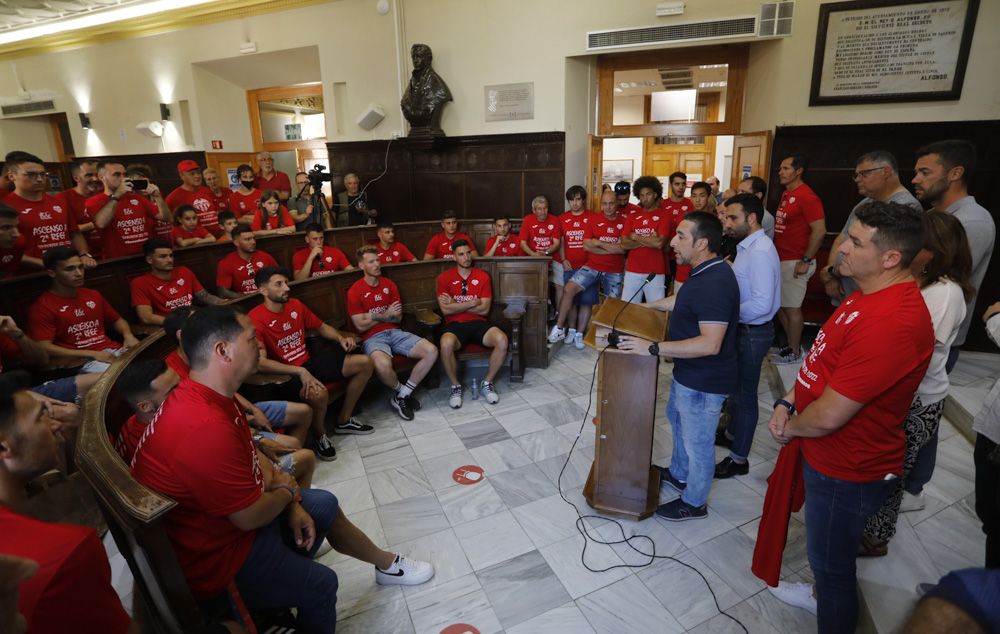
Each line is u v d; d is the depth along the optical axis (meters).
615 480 2.33
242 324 1.44
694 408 2.12
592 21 5.16
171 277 3.46
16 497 1.16
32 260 3.13
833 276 3.05
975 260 2.26
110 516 1.17
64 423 1.84
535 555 2.15
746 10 4.63
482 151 5.89
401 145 6.12
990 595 0.61
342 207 5.90
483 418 3.36
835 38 4.39
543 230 4.86
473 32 5.59
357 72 6.14
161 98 7.27
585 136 5.85
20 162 3.11
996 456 1.48
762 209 2.41
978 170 4.18
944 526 2.18
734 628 1.79
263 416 2.42
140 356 2.02
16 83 8.10
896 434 1.39
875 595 1.73
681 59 5.45
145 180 3.80
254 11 6.39
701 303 1.94
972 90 4.12
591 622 1.82
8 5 6.39
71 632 0.95
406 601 1.93
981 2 3.97
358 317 3.43
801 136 4.66
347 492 2.60
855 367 1.30
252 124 7.87
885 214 1.29
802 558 2.10
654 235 4.18
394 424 3.31
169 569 1.12
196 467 1.32
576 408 3.47
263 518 1.46
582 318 4.73
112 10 6.93
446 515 2.41
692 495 2.28
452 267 3.98
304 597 1.58
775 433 1.60
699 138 9.65
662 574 2.03
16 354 2.65
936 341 1.69
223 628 1.24
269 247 4.53
